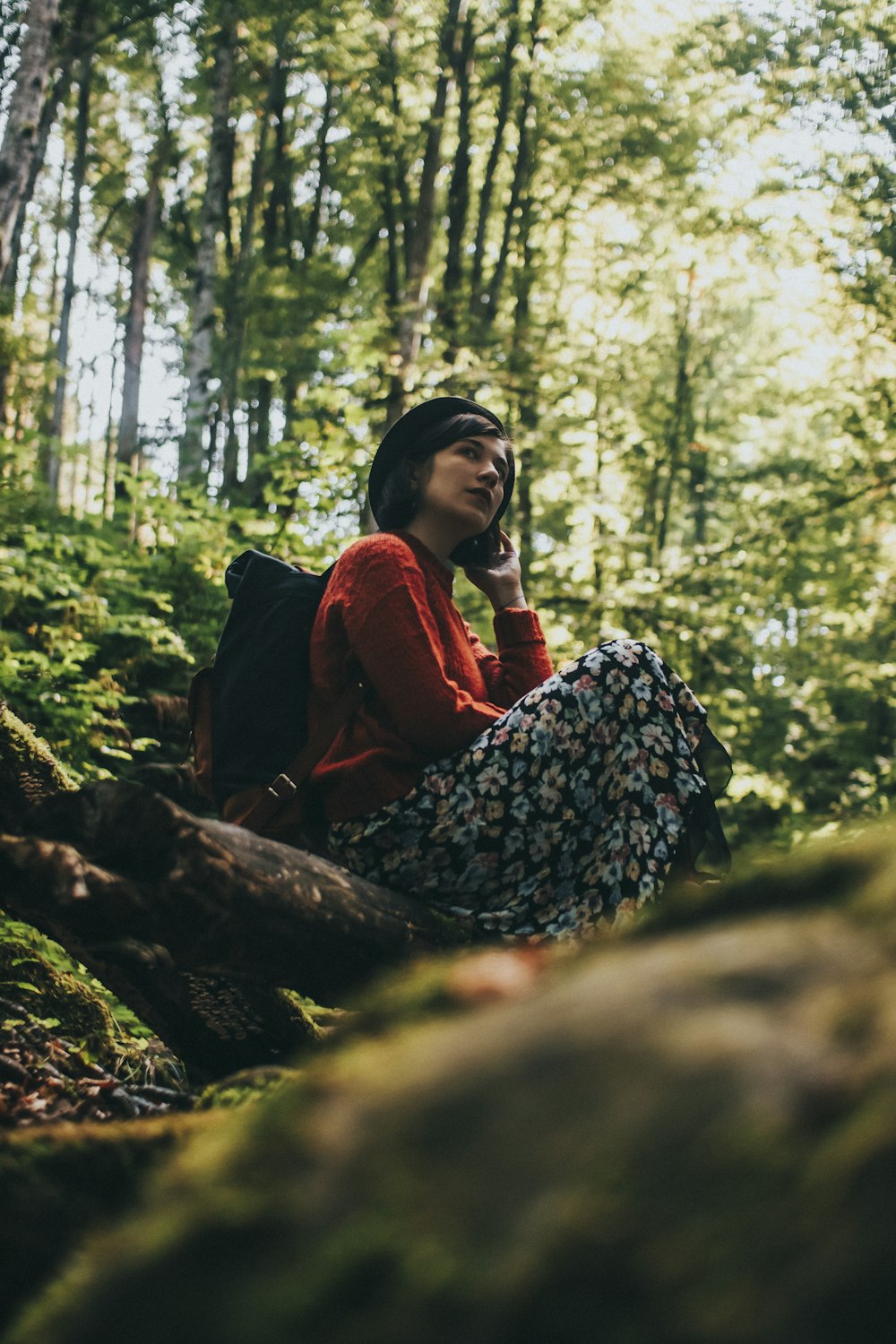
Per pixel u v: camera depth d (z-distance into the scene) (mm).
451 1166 506
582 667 2619
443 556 2977
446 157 18297
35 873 1875
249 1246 518
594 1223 468
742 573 13180
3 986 2928
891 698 13453
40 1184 947
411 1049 569
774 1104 480
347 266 19172
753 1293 442
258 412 16500
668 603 12141
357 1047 614
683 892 718
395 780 2586
